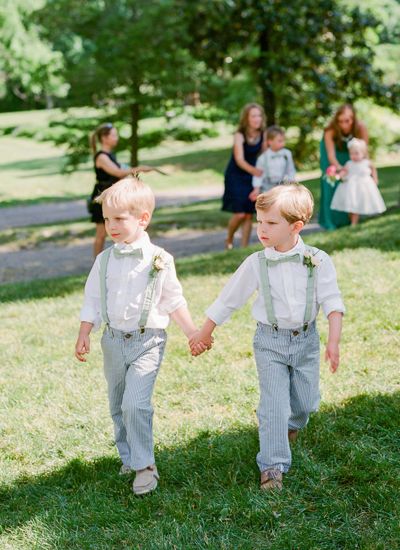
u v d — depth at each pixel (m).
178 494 3.08
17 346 5.30
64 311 6.31
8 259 12.05
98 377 4.51
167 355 4.67
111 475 3.32
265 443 3.05
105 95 15.95
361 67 18.00
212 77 16.89
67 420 3.92
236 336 4.93
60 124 16.47
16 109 62.22
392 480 2.99
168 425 3.75
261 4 16.30
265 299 3.06
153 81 15.81
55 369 4.72
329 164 9.17
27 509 3.12
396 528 2.65
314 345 3.13
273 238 3.01
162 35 15.20
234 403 3.92
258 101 19.52
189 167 28.55
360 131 9.12
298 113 19.48
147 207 3.13
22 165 33.00
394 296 5.37
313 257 3.05
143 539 2.79
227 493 3.02
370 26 17.86
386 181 17.02
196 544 2.71
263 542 2.69
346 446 3.28
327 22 17.33
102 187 8.70
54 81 23.66
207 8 16.28
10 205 22.78
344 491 2.96
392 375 4.04
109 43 15.16
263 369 3.09
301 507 2.88
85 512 3.04
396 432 3.39
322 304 3.09
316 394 3.20
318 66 17.78
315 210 14.13
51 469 3.48
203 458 3.35
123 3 15.46
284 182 3.09
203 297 6.08
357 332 4.74
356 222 9.27
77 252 12.34
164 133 18.00
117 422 3.34
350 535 2.66
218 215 14.86
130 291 3.10
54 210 21.48
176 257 10.81
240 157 8.87
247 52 17.83
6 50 26.89
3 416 4.05
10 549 2.81
